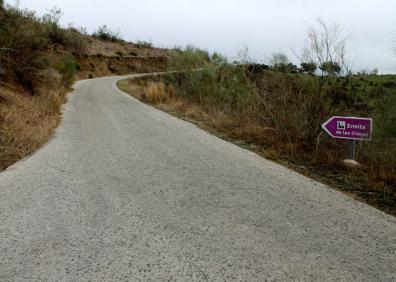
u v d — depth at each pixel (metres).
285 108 7.75
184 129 9.02
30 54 12.06
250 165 5.70
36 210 3.76
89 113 11.48
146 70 50.38
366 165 5.68
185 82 16.67
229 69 14.81
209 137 8.03
